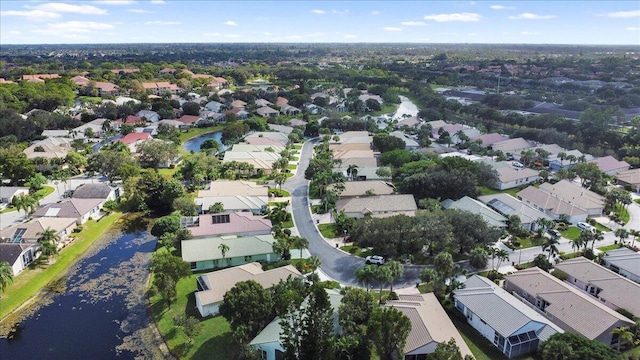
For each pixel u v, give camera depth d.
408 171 153.75
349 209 127.06
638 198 145.88
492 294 82.38
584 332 74.50
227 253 101.12
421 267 101.50
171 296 85.38
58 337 79.38
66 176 153.50
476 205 126.19
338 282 94.19
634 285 87.00
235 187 144.50
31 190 147.88
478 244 103.62
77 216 123.75
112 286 96.50
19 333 80.62
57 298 91.94
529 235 118.00
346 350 67.06
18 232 110.31
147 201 139.38
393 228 104.06
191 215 126.50
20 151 173.88
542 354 67.81
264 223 117.44
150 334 79.94
